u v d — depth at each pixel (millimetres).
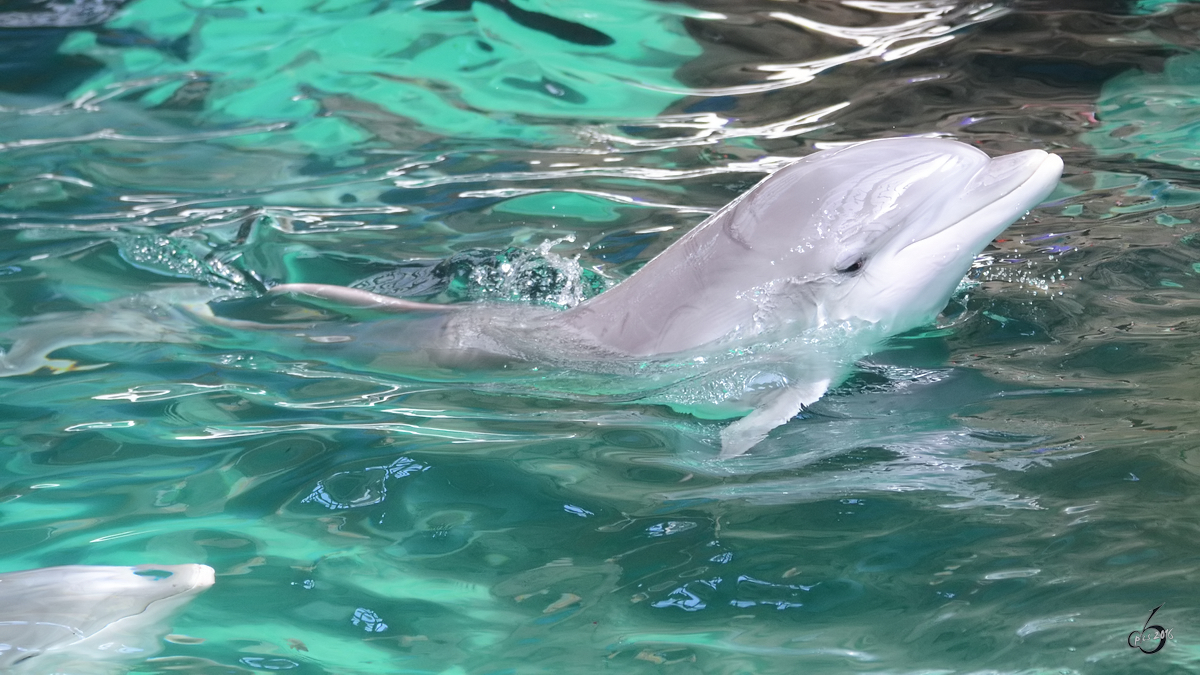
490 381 3279
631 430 3154
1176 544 2842
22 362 3324
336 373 3303
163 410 3209
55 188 3859
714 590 2848
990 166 3309
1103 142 3852
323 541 2949
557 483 3035
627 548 2916
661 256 3359
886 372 3240
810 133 3998
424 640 2809
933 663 2738
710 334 3287
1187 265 3418
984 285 3414
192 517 2994
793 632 2787
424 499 3012
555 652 2785
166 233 3688
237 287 3531
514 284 3508
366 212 3764
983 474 2988
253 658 2795
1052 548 2857
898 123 4004
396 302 3441
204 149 4035
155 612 2850
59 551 2941
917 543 2887
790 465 3053
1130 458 2977
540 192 3812
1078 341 3248
